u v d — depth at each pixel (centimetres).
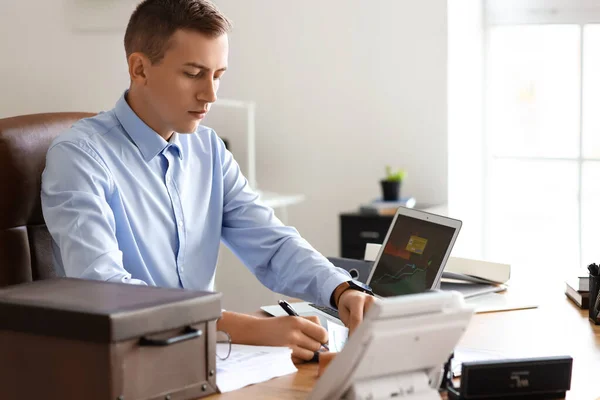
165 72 161
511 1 364
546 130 363
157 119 174
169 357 111
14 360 111
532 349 151
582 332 164
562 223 364
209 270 187
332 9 368
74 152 164
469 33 363
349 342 103
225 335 144
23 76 300
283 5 376
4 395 113
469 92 365
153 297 114
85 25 310
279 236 182
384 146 365
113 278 144
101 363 103
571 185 360
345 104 370
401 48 357
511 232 376
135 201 173
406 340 104
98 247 149
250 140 368
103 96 317
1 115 295
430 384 114
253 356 136
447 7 346
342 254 344
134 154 175
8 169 174
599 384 130
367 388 108
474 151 371
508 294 200
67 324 105
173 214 179
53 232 157
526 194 371
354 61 366
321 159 378
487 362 119
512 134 371
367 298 153
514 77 368
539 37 360
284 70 379
